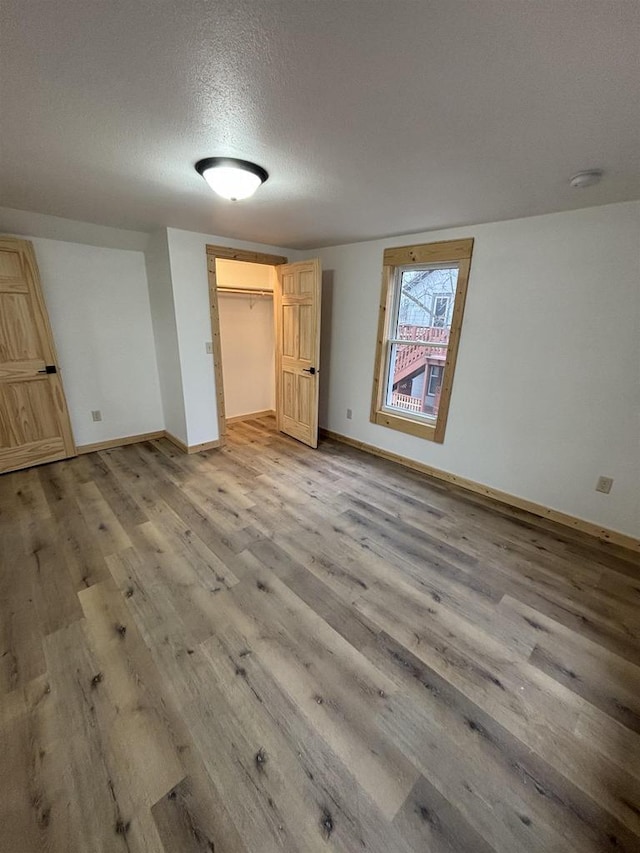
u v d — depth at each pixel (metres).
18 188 2.19
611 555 2.38
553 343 2.57
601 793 1.17
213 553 2.26
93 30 0.94
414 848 1.03
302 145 1.58
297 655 1.60
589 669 1.59
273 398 5.38
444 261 3.08
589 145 1.48
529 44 0.94
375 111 1.30
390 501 2.99
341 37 0.95
